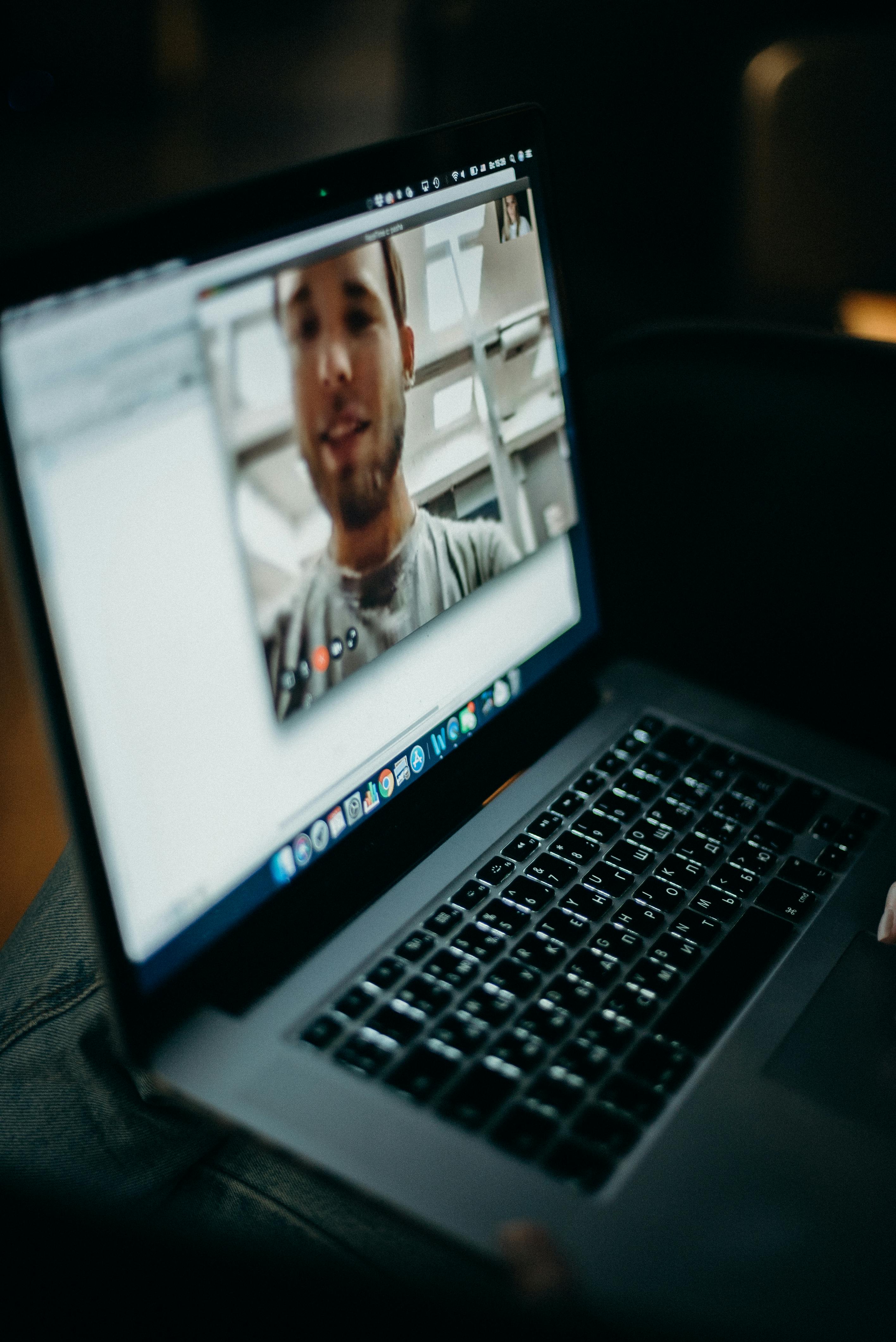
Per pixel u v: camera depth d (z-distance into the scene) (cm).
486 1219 46
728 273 125
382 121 455
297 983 56
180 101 501
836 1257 46
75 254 45
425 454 63
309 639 57
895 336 122
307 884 59
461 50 116
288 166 54
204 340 50
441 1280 47
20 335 43
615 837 66
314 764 58
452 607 66
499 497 69
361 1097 51
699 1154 49
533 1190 47
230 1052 52
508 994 56
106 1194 51
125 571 48
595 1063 53
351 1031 54
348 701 60
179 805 51
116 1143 54
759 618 82
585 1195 47
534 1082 52
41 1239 33
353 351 58
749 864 65
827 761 73
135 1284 32
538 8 113
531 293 70
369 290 58
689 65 116
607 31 114
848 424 75
